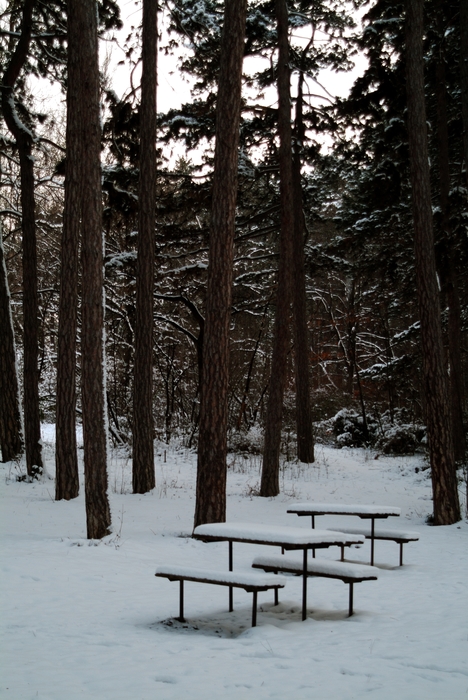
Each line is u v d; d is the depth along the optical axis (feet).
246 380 109.19
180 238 73.10
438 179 77.87
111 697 13.82
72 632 19.53
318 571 22.27
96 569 28.37
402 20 58.85
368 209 78.38
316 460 82.53
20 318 93.04
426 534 41.75
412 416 107.34
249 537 22.25
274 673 15.56
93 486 35.17
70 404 50.62
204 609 23.04
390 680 14.93
